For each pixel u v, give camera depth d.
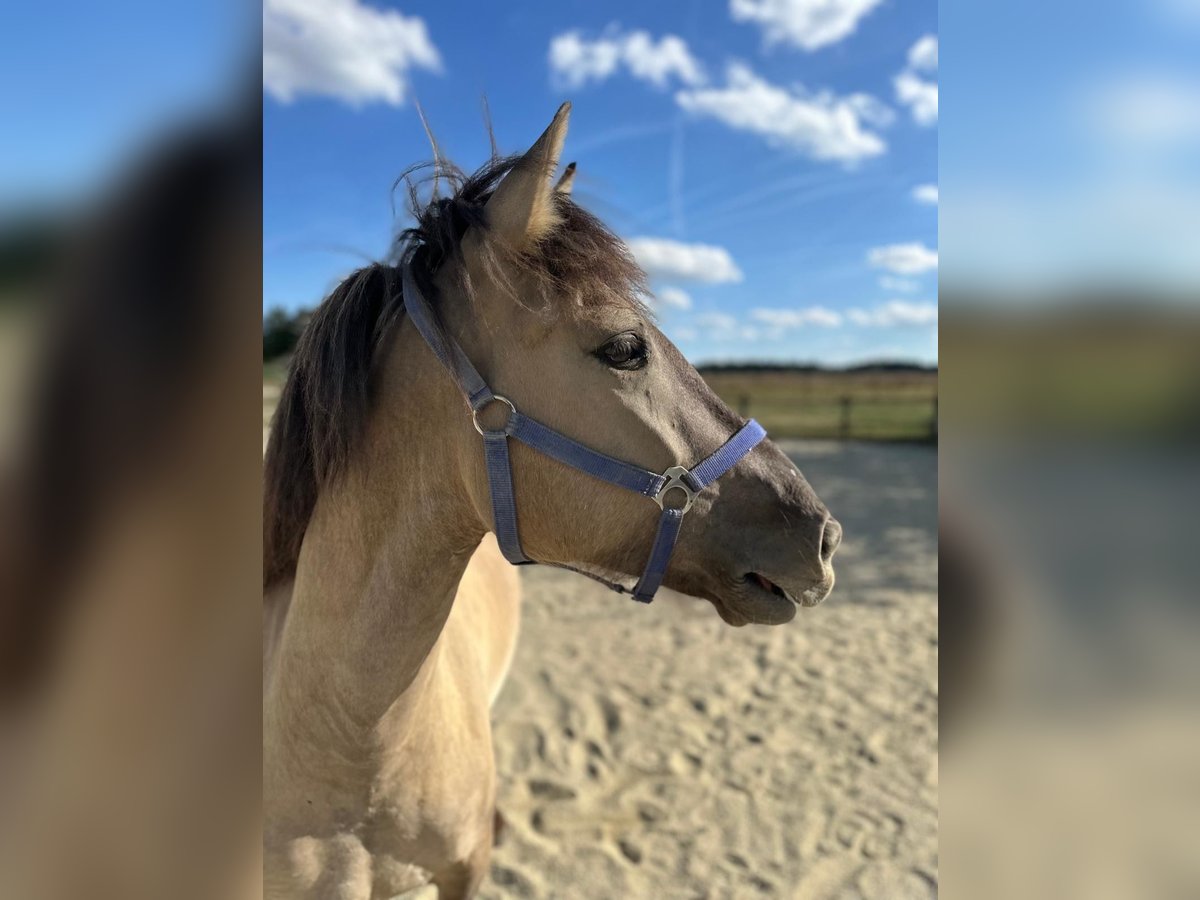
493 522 1.26
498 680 2.41
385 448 1.30
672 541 1.29
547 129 1.21
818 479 11.33
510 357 1.24
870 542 7.68
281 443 1.41
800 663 4.67
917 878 2.85
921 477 11.50
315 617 1.36
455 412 1.26
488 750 1.80
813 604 1.36
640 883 2.79
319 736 1.38
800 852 2.97
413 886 1.65
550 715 3.94
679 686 4.32
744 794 3.33
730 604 1.34
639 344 1.26
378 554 1.32
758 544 1.31
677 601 1.73
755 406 20.03
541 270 1.22
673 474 1.26
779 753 3.65
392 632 1.33
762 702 4.15
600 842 3.00
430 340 1.24
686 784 3.39
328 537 1.35
